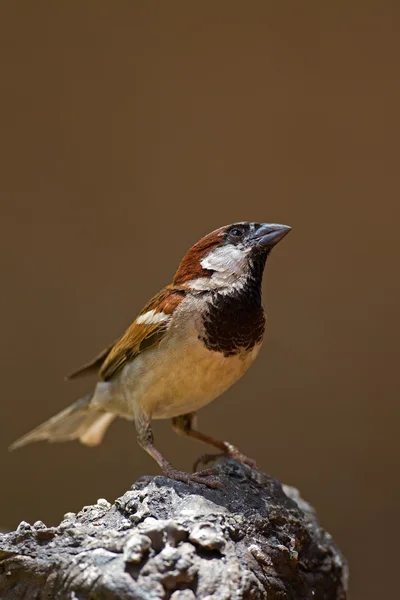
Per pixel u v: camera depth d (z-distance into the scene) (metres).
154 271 12.30
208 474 5.66
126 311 12.22
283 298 12.27
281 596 4.60
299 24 12.20
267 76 12.34
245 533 4.84
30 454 11.70
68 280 12.30
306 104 12.35
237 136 12.44
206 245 5.90
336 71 12.25
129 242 12.38
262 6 12.14
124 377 6.25
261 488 5.65
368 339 12.10
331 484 11.66
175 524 4.31
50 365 12.09
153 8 12.14
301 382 12.00
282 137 12.40
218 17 12.22
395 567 11.17
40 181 12.34
